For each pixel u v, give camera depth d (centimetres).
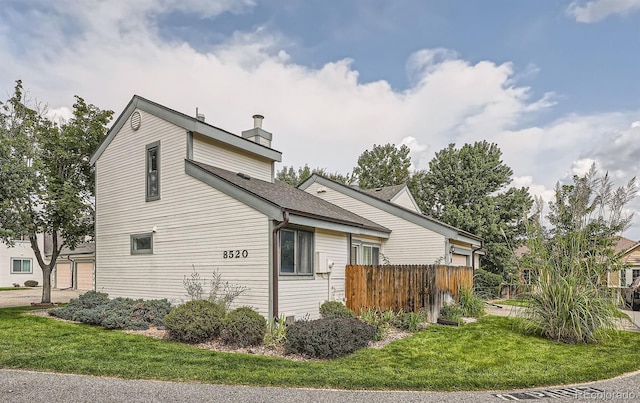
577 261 878
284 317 923
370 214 1712
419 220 1598
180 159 1163
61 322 1059
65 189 1530
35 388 521
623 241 2220
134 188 1284
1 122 1401
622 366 666
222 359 666
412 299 1135
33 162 1335
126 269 1277
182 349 746
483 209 2414
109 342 798
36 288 2717
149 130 1262
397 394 521
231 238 1030
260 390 524
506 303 1678
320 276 1143
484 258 2438
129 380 557
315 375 582
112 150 1371
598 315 849
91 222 1683
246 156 1351
